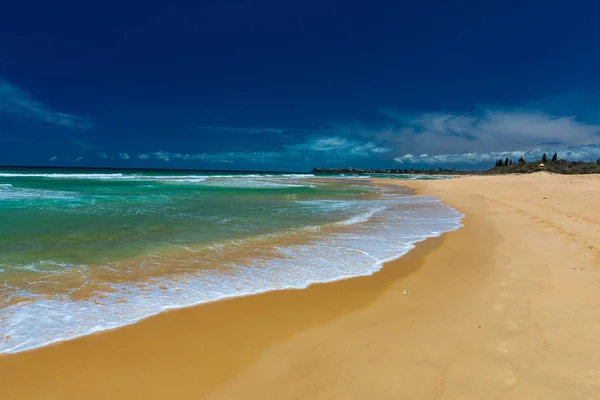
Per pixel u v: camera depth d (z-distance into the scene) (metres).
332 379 3.88
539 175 47.53
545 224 12.00
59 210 14.89
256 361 4.31
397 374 3.91
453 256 9.08
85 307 5.84
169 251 9.36
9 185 28.14
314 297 6.41
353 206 19.84
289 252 9.55
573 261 7.62
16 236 10.22
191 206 17.94
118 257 8.67
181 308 5.89
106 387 3.81
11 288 6.54
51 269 7.63
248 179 57.94
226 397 3.63
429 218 15.38
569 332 4.57
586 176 40.34
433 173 191.75
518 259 8.31
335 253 9.48
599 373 3.66
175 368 4.16
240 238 11.05
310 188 35.97
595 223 11.66
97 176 53.25
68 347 4.61
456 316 5.37
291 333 5.03
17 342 4.70
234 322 5.39
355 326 5.21
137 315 5.59
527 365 3.92
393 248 10.04
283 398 3.59
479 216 15.54
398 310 5.76
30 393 3.69
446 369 3.96
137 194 23.33
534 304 5.57
